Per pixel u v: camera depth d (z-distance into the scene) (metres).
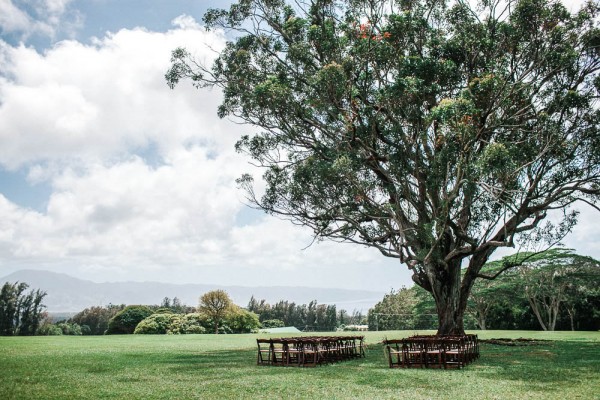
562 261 52.19
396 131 21.64
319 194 24.12
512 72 22.86
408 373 14.16
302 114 23.28
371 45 21.84
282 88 21.94
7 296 69.94
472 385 11.80
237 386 11.73
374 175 24.00
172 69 25.61
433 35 24.02
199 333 57.84
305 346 17.75
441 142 21.38
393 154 22.23
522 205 22.98
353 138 22.62
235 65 25.14
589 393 10.61
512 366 15.80
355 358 19.41
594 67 22.77
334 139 23.33
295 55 22.81
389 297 78.44
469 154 20.17
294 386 11.71
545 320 55.59
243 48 25.41
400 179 22.17
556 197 23.77
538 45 22.20
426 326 69.44
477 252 23.52
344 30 22.91
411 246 23.78
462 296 24.78
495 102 21.88
